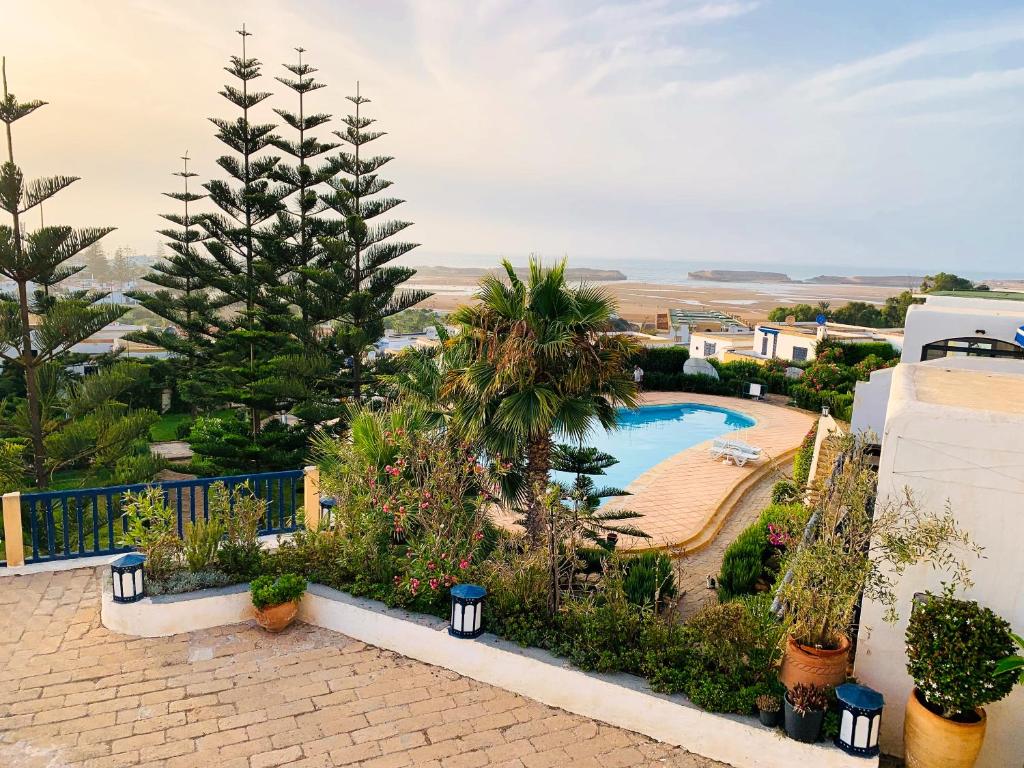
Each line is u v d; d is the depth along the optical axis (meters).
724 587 8.09
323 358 14.53
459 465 7.43
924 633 4.25
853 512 4.75
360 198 17.05
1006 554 4.39
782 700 4.51
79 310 11.95
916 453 4.56
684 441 20.92
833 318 71.50
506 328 8.21
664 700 4.71
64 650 5.47
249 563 6.38
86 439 11.91
